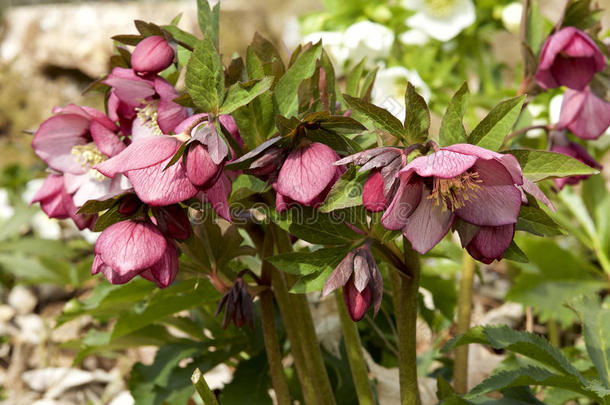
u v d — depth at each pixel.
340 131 0.82
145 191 0.79
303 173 0.80
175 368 1.00
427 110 0.81
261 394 0.99
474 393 0.87
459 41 1.31
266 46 0.88
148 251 0.81
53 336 1.50
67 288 1.73
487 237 0.80
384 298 1.04
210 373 1.30
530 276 1.27
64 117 0.89
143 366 1.01
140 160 0.80
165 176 0.80
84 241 1.93
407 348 0.87
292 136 0.81
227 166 0.81
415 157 0.80
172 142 0.80
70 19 2.79
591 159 0.96
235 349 1.02
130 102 0.86
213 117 0.82
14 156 2.44
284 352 1.03
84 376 1.34
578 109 0.94
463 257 1.00
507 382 0.87
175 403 0.98
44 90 2.73
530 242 1.29
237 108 0.83
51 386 1.32
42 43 2.78
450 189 0.79
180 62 0.85
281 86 0.84
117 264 0.81
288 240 0.88
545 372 0.87
